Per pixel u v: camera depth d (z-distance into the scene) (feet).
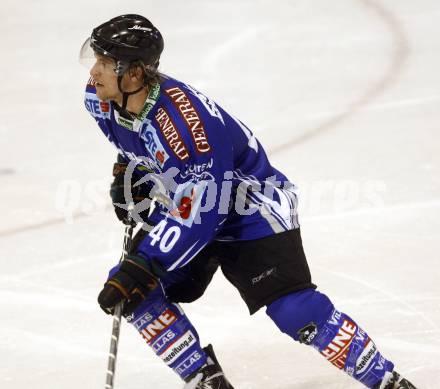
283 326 29.53
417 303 40.55
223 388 30.89
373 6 108.17
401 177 58.54
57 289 45.27
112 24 28.09
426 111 72.49
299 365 35.47
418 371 34.09
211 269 31.63
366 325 38.70
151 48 28.12
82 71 92.53
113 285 27.50
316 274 44.62
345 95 78.84
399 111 73.15
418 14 103.14
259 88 82.79
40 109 81.76
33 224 55.67
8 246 52.01
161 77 28.96
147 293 28.12
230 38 99.30
